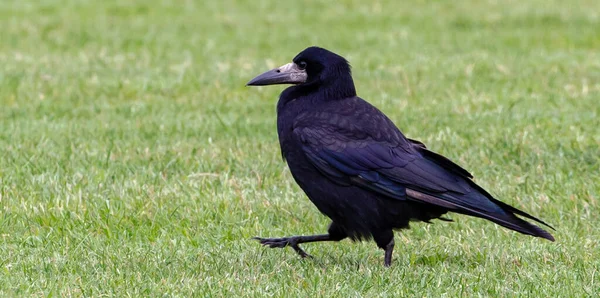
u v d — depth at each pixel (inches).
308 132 363.3
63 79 752.3
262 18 1141.7
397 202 356.8
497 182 482.3
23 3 1208.8
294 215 435.2
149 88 721.0
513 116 616.7
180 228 407.2
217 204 437.4
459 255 381.4
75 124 602.2
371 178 354.9
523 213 348.5
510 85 729.6
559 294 322.7
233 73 796.6
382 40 986.7
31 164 494.3
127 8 1190.3
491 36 1001.5
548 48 924.6
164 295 318.0
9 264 351.9
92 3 1224.8
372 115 370.6
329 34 1030.4
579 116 614.9
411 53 899.4
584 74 767.7
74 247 377.7
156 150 534.0
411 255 381.1
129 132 580.7
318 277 338.3
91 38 975.0
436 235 413.7
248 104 677.9
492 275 345.7
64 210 423.5
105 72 793.6
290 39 994.1
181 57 877.8
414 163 357.7
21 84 727.1
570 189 464.8
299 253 379.2
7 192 450.0
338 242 407.5
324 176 361.4
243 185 472.7
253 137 571.8
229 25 1086.4
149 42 957.8
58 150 529.3
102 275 340.2
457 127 589.9
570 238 400.2
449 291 327.6
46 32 1000.2
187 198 446.0
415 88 724.7
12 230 406.0
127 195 449.4
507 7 1206.3
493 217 343.3
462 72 784.9
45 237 390.6
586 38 973.8
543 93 696.4
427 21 1118.4
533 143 541.6
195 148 534.9
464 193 350.6
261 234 409.7
